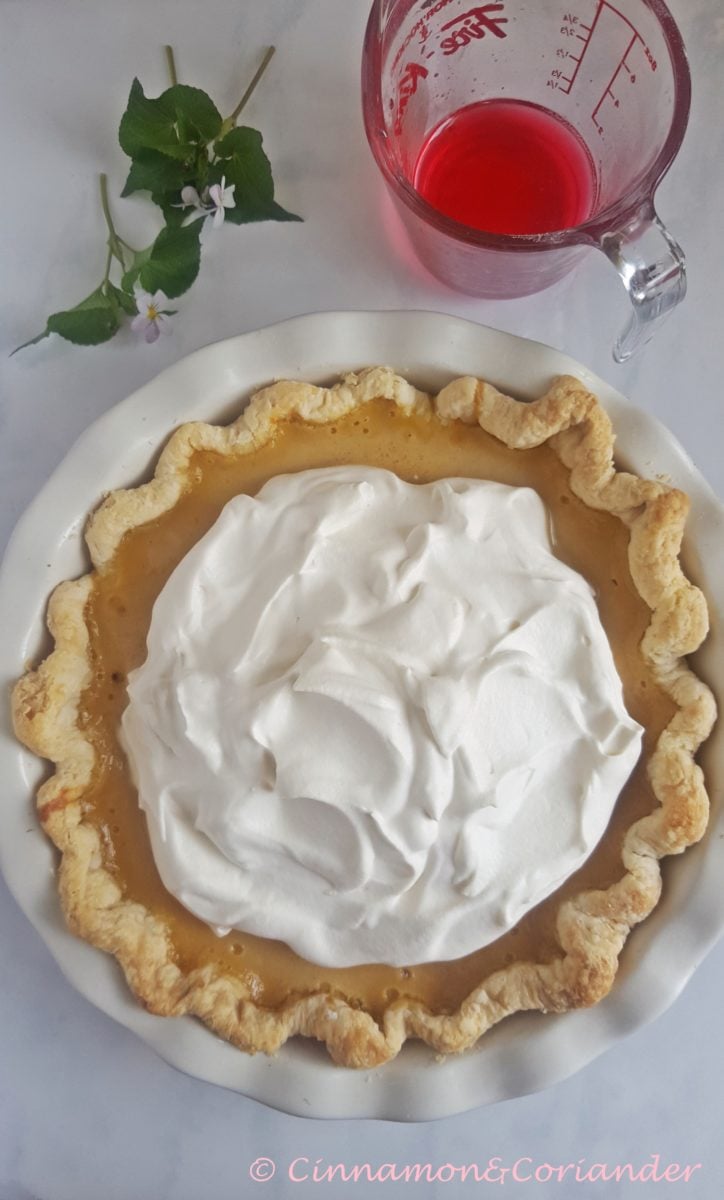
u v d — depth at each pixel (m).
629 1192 0.34
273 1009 0.28
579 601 0.27
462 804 0.26
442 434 0.30
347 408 0.29
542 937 0.28
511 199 0.32
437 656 0.26
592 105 0.32
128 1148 0.33
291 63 0.34
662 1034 0.34
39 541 0.29
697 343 0.34
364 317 0.29
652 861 0.28
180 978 0.27
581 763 0.27
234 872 0.27
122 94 0.34
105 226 0.34
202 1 0.34
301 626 0.27
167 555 0.29
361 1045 0.27
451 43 0.31
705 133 0.34
